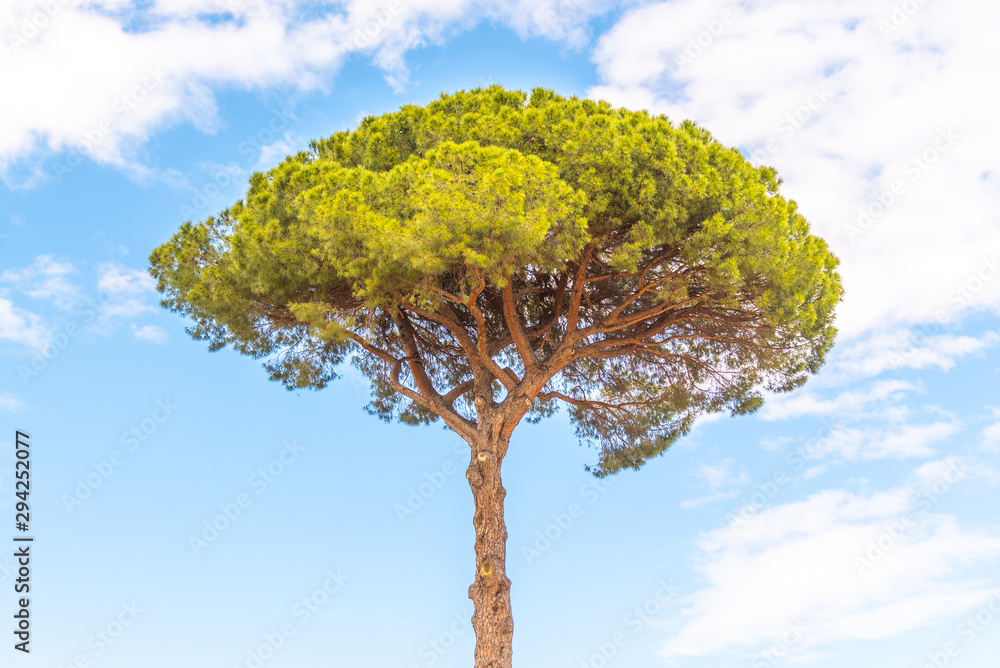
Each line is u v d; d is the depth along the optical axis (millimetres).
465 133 10961
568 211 9375
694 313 12070
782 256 10297
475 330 13703
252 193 11539
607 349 12391
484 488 10914
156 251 12258
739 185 10352
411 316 13508
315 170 10609
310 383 14352
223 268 11375
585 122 10633
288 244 10258
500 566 10555
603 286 12984
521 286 13125
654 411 14539
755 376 13703
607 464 15078
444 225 8977
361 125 12430
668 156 10078
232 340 13594
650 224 10172
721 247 10203
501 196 8859
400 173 9734
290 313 11867
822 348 12516
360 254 9711
